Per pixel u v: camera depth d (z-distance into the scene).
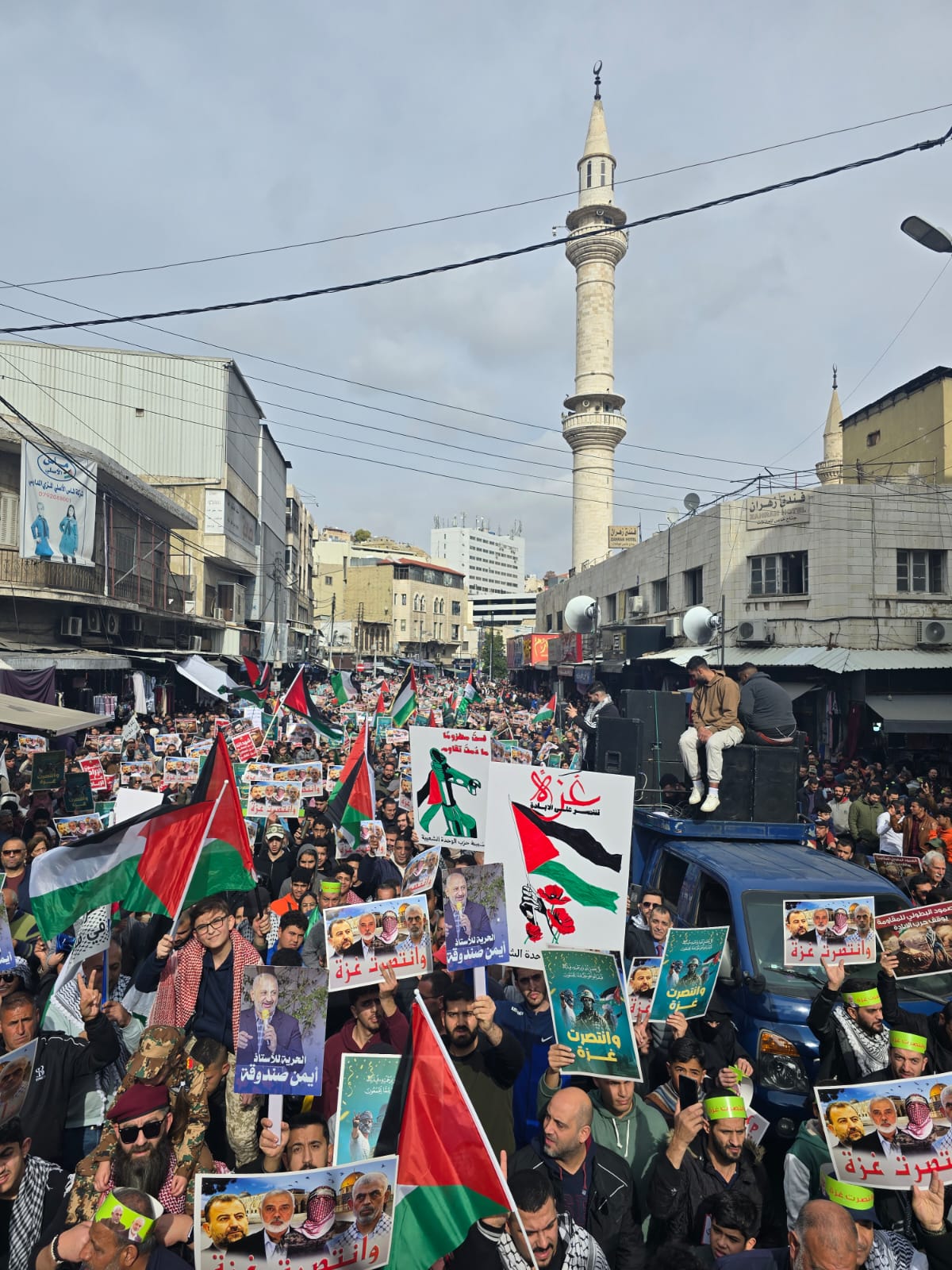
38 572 21.94
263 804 10.09
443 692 39.38
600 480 55.06
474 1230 3.43
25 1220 3.57
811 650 23.50
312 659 64.50
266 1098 4.28
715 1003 5.97
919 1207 3.47
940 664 21.70
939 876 8.34
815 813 15.37
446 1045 4.45
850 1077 4.91
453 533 190.38
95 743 15.72
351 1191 3.21
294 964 5.10
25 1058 3.63
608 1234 3.72
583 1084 4.77
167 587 32.53
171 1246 3.42
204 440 39.59
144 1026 4.82
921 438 27.06
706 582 27.52
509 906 4.70
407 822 10.30
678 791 8.81
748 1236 3.55
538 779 4.79
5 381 38.25
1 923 5.06
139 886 5.19
